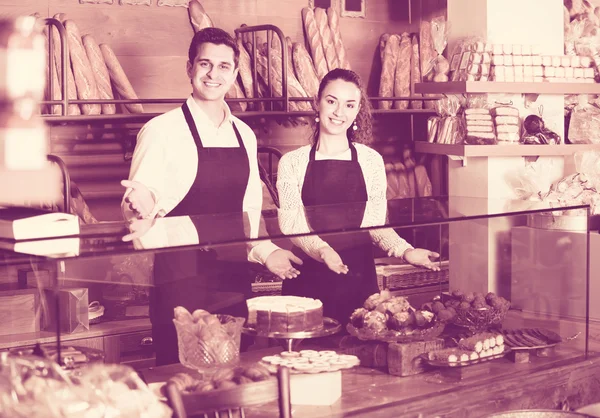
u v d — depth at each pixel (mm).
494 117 3361
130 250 1786
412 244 2529
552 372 2295
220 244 1949
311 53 4227
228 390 1620
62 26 3309
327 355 2047
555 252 2508
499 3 3396
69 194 3258
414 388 2078
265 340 2096
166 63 4020
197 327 1862
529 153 3361
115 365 1681
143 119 3600
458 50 3434
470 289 2584
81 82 3496
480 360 2213
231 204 3125
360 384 2086
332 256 2348
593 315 2828
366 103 3164
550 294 2521
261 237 2031
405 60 4414
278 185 3096
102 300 2252
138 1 3904
